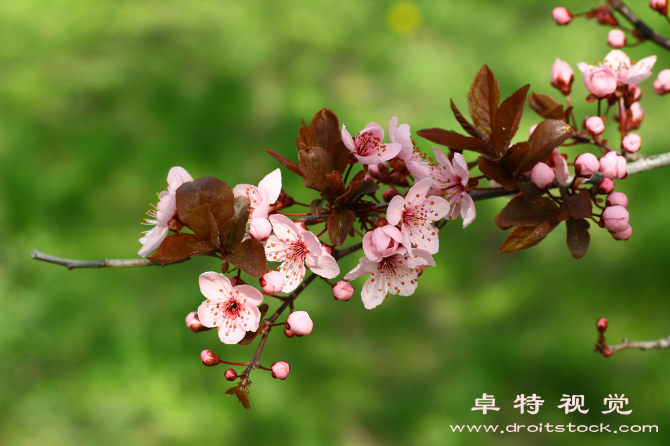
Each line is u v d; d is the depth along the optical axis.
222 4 8.11
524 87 1.83
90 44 7.47
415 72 6.99
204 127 6.26
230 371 1.75
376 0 8.09
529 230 1.82
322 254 1.76
